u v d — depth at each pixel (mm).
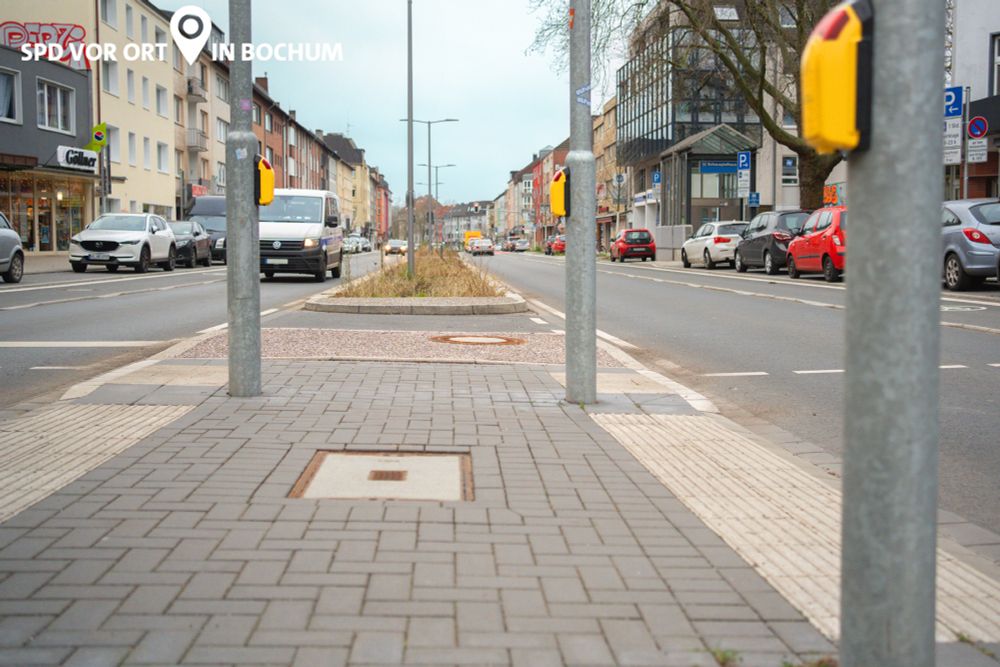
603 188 92375
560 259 61438
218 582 3492
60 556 3754
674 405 7488
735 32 36156
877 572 2275
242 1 7199
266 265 25453
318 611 3238
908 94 2178
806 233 24984
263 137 86875
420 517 4344
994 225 18234
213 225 41406
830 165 32062
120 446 5703
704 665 2900
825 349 11406
